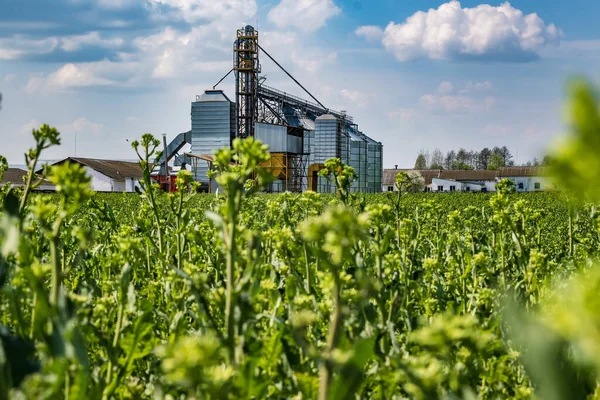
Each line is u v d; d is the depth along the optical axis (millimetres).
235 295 2184
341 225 1520
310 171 80875
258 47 74500
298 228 4250
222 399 1531
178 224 5191
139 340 2578
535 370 1504
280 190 74438
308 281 3764
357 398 2480
